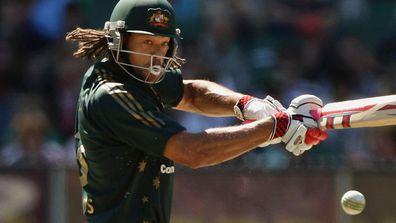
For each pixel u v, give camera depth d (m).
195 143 16.50
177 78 19.19
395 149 38.31
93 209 17.48
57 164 32.94
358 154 38.00
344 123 17.22
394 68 43.03
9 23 43.56
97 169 17.22
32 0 44.19
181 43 42.75
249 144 16.78
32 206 32.84
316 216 31.95
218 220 32.12
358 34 43.94
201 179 32.12
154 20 16.89
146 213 17.25
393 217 31.80
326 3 44.31
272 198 31.95
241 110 18.66
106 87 16.77
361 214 31.91
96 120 16.80
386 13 44.34
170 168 17.42
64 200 32.81
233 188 32.03
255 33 43.38
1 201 32.97
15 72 42.47
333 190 31.91
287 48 42.81
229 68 41.88
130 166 17.09
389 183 31.81
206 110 19.50
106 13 43.91
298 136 16.95
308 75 42.09
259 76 41.56
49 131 39.41
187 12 43.66
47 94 41.62
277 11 43.94
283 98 40.84
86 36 17.80
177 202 32.19
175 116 38.91
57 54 42.69
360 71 42.56
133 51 17.05
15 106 41.09
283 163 33.25
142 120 16.53
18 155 37.91
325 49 42.69
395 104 17.05
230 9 43.84
